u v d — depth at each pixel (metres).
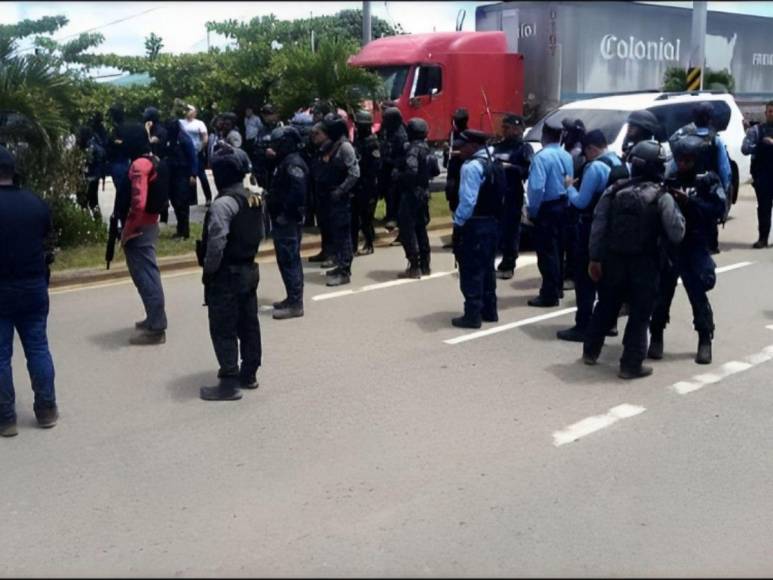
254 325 6.55
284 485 5.02
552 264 8.92
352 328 8.29
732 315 8.69
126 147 7.61
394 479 5.07
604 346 7.74
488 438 5.67
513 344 7.78
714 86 19.70
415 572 4.05
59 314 8.91
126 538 4.46
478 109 18.17
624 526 4.51
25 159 10.95
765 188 11.79
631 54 19.58
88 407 6.36
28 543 4.45
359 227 11.55
